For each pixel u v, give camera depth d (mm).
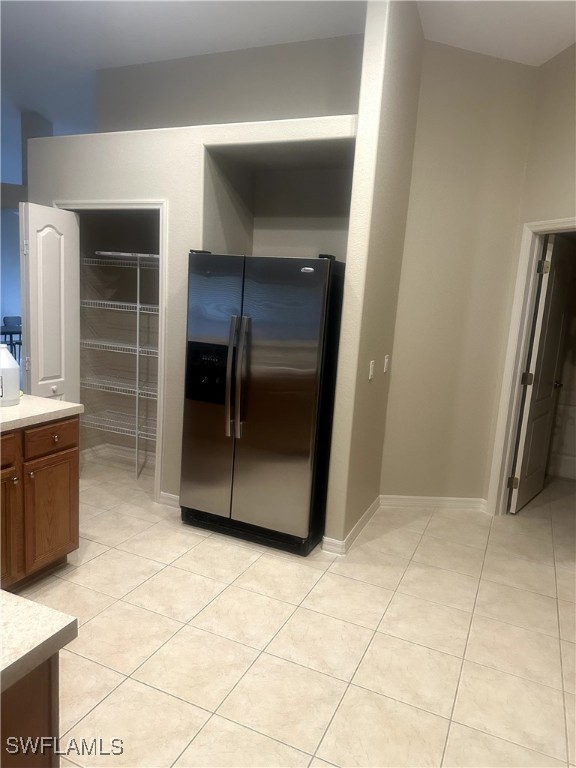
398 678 2121
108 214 4074
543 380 3941
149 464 4398
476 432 3812
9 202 6938
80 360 4195
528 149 3502
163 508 3592
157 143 3250
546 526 3674
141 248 4195
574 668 2236
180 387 3449
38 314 3420
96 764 1664
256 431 3037
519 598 2746
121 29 3576
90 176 3484
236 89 3762
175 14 3328
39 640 938
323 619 2469
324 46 3484
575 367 4656
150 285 4184
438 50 3340
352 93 3445
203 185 3172
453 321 3650
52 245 3465
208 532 3273
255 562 2951
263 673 2100
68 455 2646
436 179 3475
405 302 3598
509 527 3631
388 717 1925
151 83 4059
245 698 1967
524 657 2289
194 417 3193
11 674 868
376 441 3561
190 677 2053
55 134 6727
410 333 3639
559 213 3270
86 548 2996
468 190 3512
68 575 2709
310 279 2791
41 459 2496
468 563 3088
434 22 3104
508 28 3078
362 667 2170
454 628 2465
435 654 2277
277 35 3502
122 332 4332
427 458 3826
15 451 2367
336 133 2814
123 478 4113
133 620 2377
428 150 3438
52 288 3502
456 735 1866
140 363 4285
